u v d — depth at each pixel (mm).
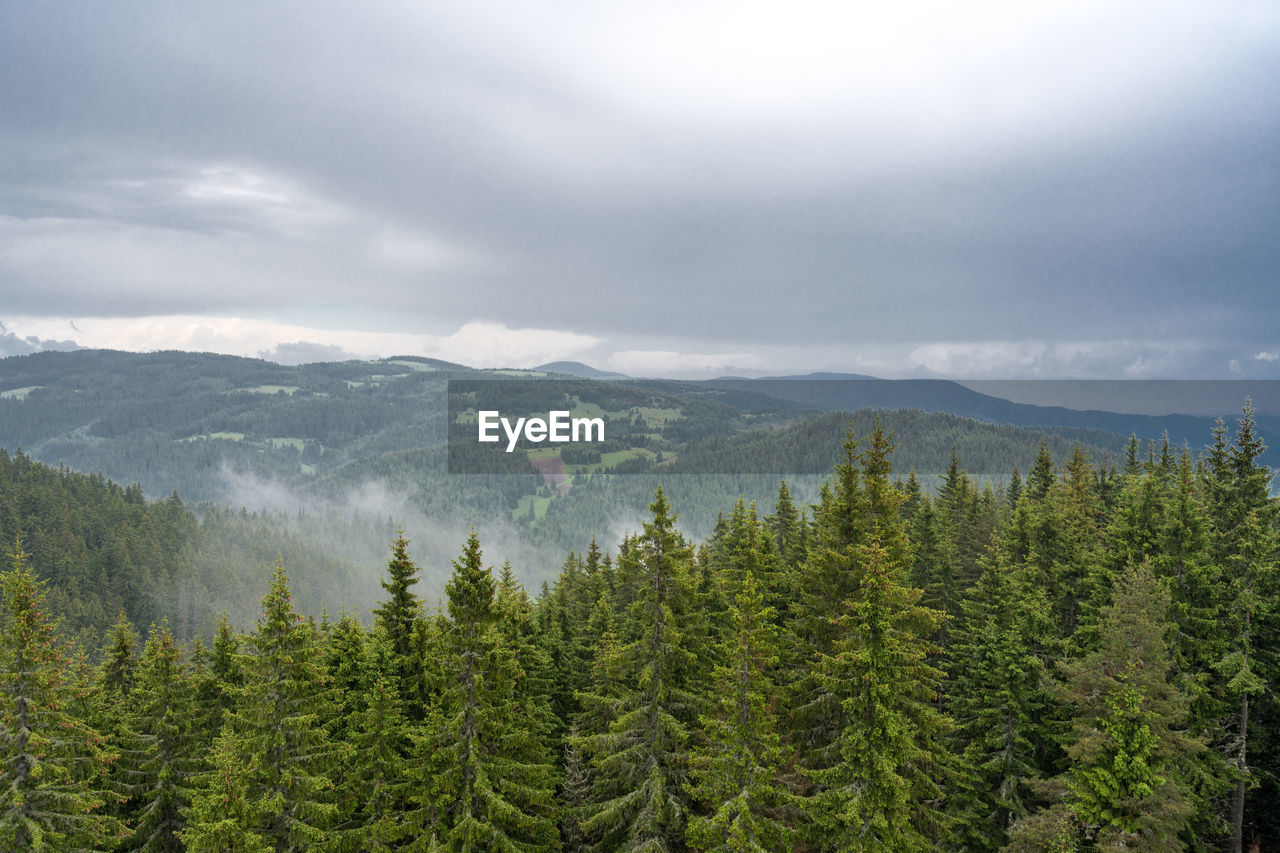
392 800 25719
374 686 27766
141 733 32312
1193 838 28922
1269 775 31141
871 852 21594
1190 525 31672
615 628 43188
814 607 28922
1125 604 25328
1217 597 31156
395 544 32281
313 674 25734
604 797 27453
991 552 39250
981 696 31141
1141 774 22375
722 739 22594
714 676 24703
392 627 32000
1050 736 28422
